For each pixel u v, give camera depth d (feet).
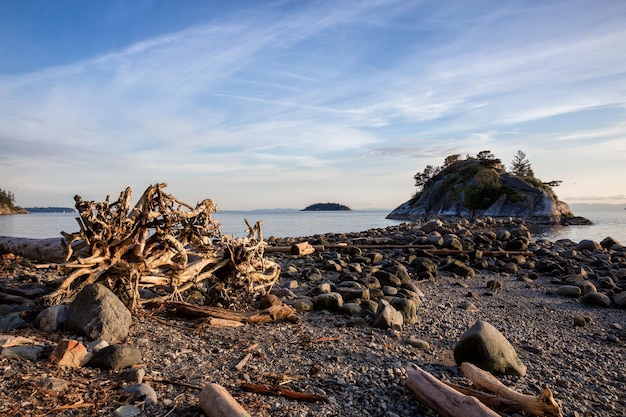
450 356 22.77
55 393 13.47
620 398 18.90
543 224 298.35
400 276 45.39
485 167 431.43
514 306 36.83
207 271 26.84
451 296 39.91
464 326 29.25
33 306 22.22
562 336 28.40
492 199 378.53
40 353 16.28
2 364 14.98
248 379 16.70
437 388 15.60
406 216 452.35
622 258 70.18
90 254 22.30
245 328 23.79
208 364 17.88
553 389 19.39
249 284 27.96
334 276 46.09
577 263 61.21
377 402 15.97
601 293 38.96
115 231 21.94
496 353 20.51
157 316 24.06
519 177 401.70
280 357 19.69
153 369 16.70
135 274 22.59
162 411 13.32
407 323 28.84
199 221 25.64
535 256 68.08
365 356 20.93
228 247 27.04
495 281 44.96
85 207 21.07
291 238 91.30
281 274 44.75
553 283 48.39
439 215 404.57
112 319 19.06
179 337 20.84
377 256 59.47
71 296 21.65
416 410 15.69
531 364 22.61
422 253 63.52
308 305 30.25
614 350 25.80
